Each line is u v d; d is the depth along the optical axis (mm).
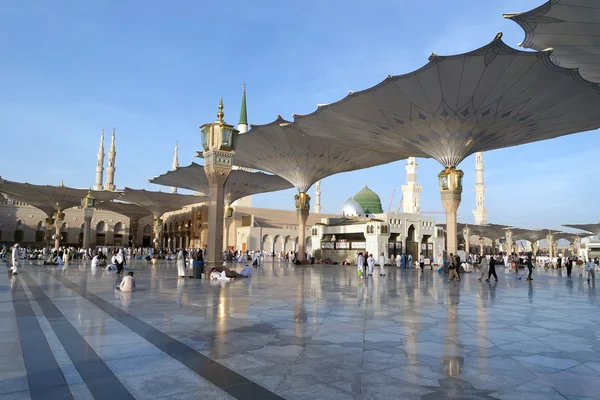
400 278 19375
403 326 6703
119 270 18578
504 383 3893
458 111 19312
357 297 10820
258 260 30047
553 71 15664
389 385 3805
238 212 57375
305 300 9977
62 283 13805
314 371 4199
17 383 3742
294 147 30594
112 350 4938
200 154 29312
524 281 18500
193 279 16359
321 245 47156
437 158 23609
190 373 4082
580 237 78438
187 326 6465
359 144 25359
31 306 8492
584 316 7992
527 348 5277
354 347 5238
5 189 43438
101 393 3504
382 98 18672
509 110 18969
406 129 21625
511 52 14945
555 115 19516
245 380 3893
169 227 69500
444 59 15500
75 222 66438
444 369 4320
